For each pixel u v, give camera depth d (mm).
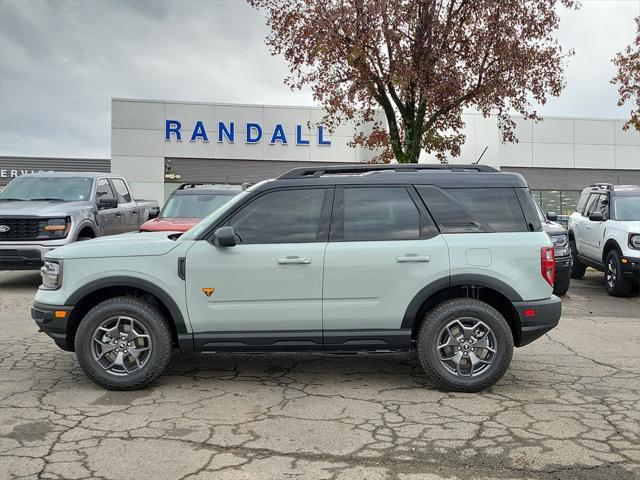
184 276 5023
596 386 5336
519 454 3834
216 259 5031
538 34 15898
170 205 11523
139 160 28125
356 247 5055
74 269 5059
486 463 3699
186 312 5027
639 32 17984
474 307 5020
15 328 7602
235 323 5039
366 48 15656
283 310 5027
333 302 5043
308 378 5523
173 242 5133
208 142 28516
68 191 11898
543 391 5172
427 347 5031
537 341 7219
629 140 31547
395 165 5484
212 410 4621
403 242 5086
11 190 11906
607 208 11836
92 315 4992
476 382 5023
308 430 4219
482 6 15352
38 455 3758
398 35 15219
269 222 5164
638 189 11961
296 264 5027
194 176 28531
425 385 5320
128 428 4230
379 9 14727
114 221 12570
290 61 16516
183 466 3619
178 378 5492
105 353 5039
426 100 15945
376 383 5379
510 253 5059
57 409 4621
